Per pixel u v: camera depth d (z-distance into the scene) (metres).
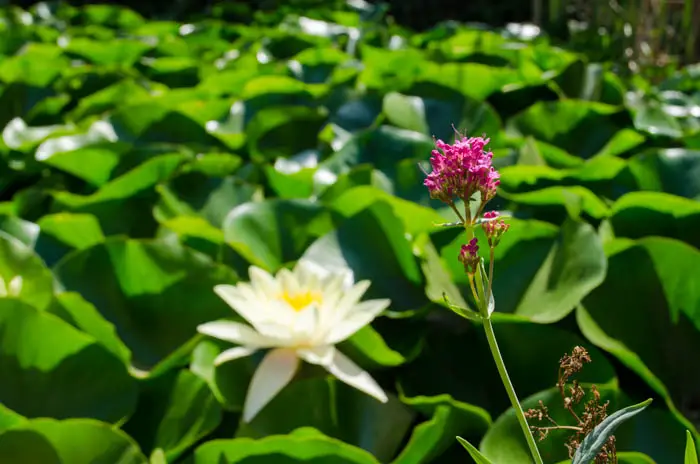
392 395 0.70
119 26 2.25
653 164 0.94
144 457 0.62
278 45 1.72
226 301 0.72
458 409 0.66
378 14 2.34
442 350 0.75
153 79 1.50
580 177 0.94
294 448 0.61
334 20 2.15
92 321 0.71
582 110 1.14
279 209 0.87
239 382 0.70
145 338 0.76
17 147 1.11
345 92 1.24
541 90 1.25
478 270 0.44
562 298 0.73
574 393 0.50
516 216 0.88
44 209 0.99
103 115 1.16
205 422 0.66
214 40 1.90
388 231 0.81
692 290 0.74
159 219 0.90
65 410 0.68
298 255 0.85
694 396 0.72
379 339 0.70
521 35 1.98
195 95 1.26
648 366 0.72
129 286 0.78
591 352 0.71
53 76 1.41
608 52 1.85
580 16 2.33
